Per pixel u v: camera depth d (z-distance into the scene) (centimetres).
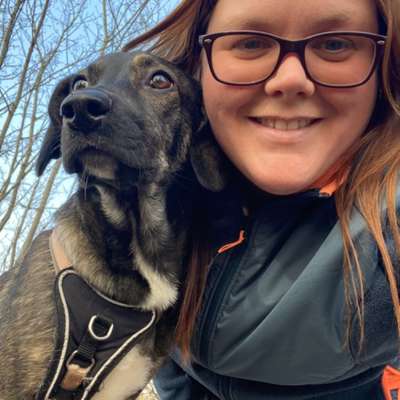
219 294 33
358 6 30
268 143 31
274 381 34
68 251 33
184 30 40
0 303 37
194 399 42
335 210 32
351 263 30
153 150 36
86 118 31
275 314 31
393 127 33
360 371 34
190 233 37
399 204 30
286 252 32
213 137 37
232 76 31
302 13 29
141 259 34
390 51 32
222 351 33
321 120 31
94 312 32
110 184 34
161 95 38
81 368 31
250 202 35
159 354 36
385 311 31
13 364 32
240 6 31
